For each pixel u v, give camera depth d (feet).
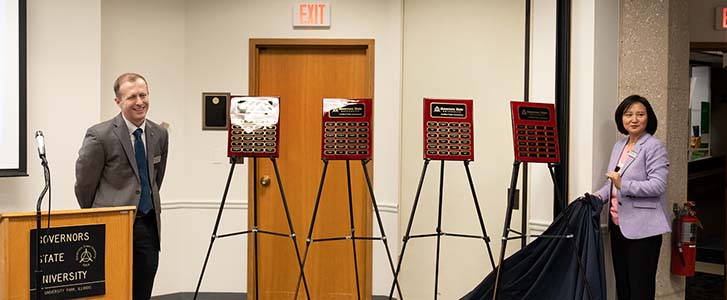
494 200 13.88
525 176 13.32
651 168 11.57
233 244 16.06
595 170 12.31
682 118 13.60
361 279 15.79
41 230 8.52
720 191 25.45
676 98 13.41
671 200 13.34
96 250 8.99
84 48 13.74
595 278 11.38
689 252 12.99
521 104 11.43
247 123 11.97
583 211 11.73
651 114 11.80
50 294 8.62
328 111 12.00
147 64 15.56
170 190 15.92
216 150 16.07
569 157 12.63
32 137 13.01
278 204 16.06
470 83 14.17
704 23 16.93
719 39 16.88
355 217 15.80
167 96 15.84
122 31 15.15
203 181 16.08
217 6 15.98
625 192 11.52
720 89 25.63
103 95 14.80
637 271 11.65
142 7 15.47
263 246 16.10
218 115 15.99
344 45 15.70
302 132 15.99
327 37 15.75
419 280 14.87
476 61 14.10
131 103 10.50
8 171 12.38
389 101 15.53
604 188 12.15
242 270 16.06
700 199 25.11
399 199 15.21
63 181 13.43
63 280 8.71
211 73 16.03
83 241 8.87
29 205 13.00
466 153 11.77
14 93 12.44
